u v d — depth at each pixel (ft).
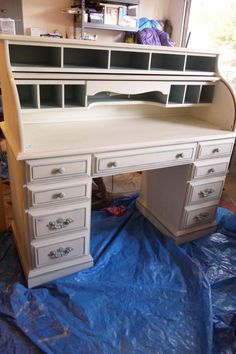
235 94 5.55
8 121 4.62
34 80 4.14
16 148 4.03
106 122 5.63
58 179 4.30
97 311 4.50
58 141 4.44
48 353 3.82
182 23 10.35
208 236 6.46
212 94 5.94
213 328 4.30
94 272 5.23
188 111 6.63
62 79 4.32
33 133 4.68
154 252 5.78
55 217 4.51
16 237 5.59
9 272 5.07
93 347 3.98
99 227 6.38
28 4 8.99
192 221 6.10
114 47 4.51
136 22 9.78
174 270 5.34
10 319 4.23
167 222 6.35
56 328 4.17
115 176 9.20
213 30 9.68
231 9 8.97
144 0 10.31
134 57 5.37
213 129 5.73
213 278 5.28
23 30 9.21
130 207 7.20
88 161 4.39
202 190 5.87
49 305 4.54
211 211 6.32
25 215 4.34
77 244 4.96
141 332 4.25
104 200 7.47
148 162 4.96
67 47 4.22
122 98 5.46
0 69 4.53
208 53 5.38
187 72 5.29
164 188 6.26
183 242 6.20
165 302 4.75
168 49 4.93
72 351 3.90
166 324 4.39
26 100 4.92
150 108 6.21
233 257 5.87
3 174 7.79
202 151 5.44
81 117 5.54
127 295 4.82
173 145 5.07
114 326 4.30
